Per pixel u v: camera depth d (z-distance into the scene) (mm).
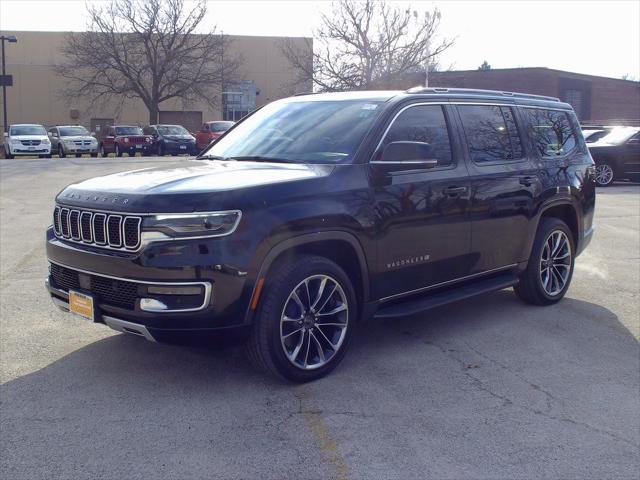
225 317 4203
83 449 3771
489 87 40094
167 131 36094
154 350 5301
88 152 34594
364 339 5695
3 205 13734
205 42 48219
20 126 34344
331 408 4324
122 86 47719
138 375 4812
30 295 6859
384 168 4891
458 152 5656
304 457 3719
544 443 3949
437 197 5336
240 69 54188
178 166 5328
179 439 3895
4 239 9930
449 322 6207
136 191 4324
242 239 4191
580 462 3748
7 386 4605
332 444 3863
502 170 6000
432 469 3627
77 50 47500
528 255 6410
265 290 4387
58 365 4988
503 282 6121
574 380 4891
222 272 4133
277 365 4484
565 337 5828
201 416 4184
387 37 38125
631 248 9883
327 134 5258
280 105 6180
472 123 5895
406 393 4586
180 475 3521
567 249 6887
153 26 46188
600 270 8453
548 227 6562
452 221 5488
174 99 54312
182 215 4094
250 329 4355
